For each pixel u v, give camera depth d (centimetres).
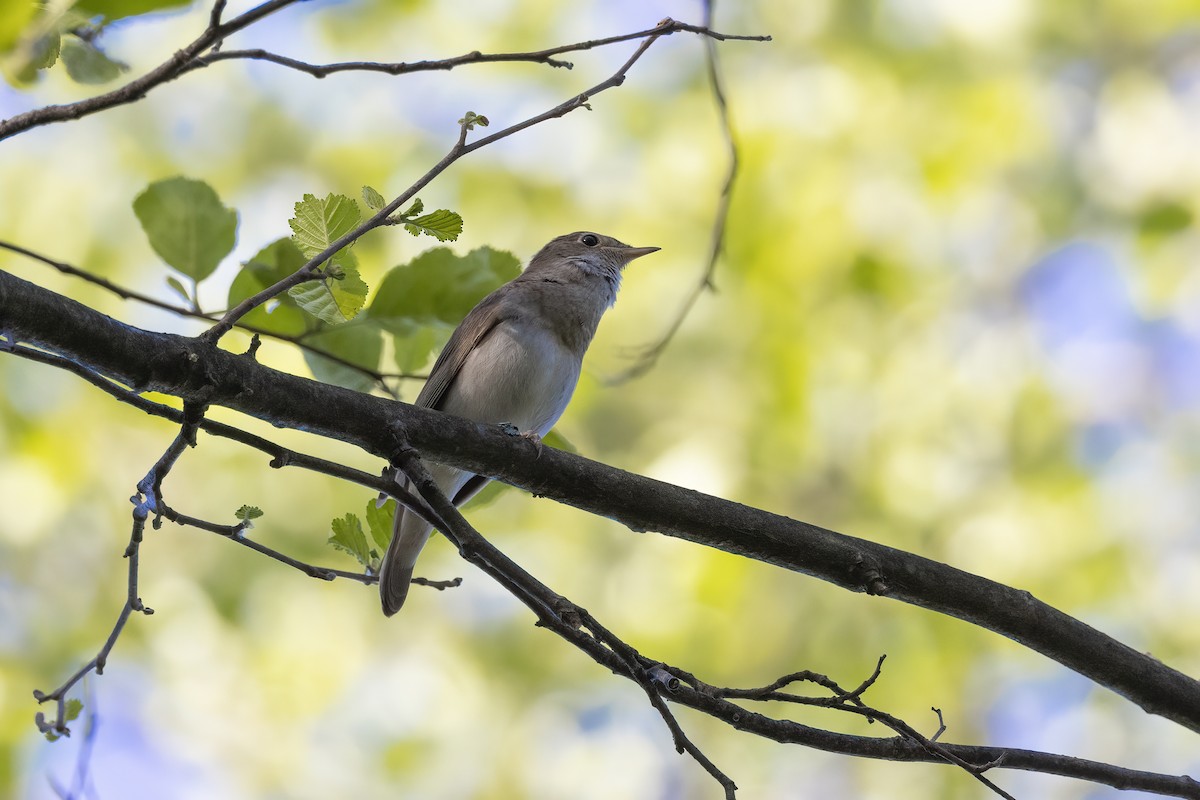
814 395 1261
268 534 1246
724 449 1251
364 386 660
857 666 1190
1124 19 1311
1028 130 1296
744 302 1298
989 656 1209
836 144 1288
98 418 1227
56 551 1212
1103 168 1325
